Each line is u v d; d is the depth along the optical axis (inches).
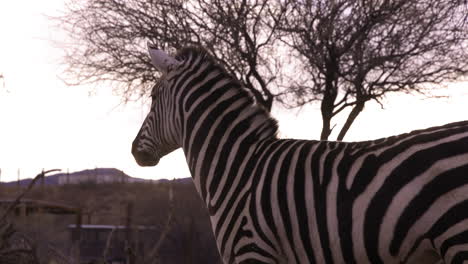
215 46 461.1
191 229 600.7
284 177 163.0
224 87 186.9
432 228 140.3
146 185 1382.9
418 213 141.7
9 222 298.8
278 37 467.5
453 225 137.6
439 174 140.6
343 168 154.2
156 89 203.2
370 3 439.2
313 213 155.8
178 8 460.1
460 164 139.1
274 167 166.4
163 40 460.4
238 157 176.9
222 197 176.2
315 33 447.5
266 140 175.5
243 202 170.2
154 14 468.1
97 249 593.9
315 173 158.1
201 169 184.2
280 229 161.5
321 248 154.6
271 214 163.2
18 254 295.9
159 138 202.2
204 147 184.4
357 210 149.2
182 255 596.7
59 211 626.5
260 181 167.6
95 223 868.6
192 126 188.2
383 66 458.0
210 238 623.2
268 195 164.6
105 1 469.4
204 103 187.3
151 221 692.7
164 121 199.0
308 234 156.6
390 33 452.4
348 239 149.9
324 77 474.3
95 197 1173.1
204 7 462.6
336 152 158.4
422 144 145.3
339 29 443.5
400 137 151.0
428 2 442.3
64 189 1440.7
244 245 168.1
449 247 138.3
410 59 468.4
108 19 480.4
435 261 144.3
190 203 668.7
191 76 191.5
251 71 465.1
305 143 166.7
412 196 142.6
